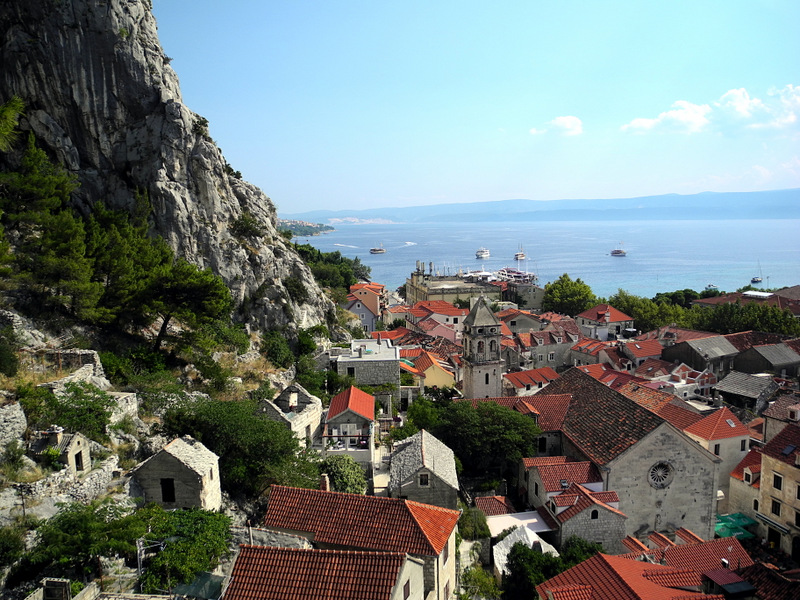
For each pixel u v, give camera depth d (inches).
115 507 1360.7
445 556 1482.5
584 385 2970.0
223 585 1117.7
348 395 2532.0
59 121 3024.1
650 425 2267.5
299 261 4040.4
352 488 1916.8
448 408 2770.7
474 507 2260.1
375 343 3619.6
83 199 3058.6
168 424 1812.3
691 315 6023.6
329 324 4156.0
